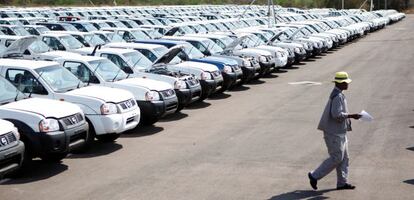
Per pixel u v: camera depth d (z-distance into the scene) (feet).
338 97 26.61
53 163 33.30
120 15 146.00
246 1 297.94
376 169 31.09
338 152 26.89
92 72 42.34
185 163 32.99
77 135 32.32
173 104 44.39
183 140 39.24
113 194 27.35
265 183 28.86
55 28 91.15
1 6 209.46
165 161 33.53
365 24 161.07
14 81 36.17
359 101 54.29
